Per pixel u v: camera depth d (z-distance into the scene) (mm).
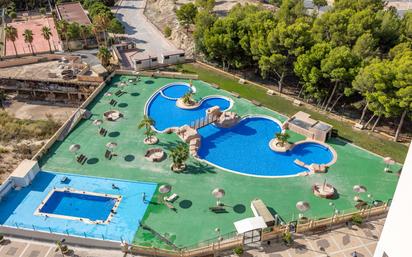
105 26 101562
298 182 55938
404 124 70438
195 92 80938
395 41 85500
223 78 87250
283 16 97062
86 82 85250
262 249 44875
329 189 53531
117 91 81000
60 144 64562
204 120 68812
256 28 81938
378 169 58500
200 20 93750
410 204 25391
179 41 106500
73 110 85312
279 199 52781
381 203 50469
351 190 54250
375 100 63469
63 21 105000
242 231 43875
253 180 56500
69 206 52562
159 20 125438
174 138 66000
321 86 73625
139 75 87750
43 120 80750
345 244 45312
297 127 66500
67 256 44656
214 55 88000
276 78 88250
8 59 97500
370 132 68000
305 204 48719
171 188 54906
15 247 46000
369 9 88812
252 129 68875
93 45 106000
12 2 141125
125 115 72750
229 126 69062
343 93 70938
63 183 56125
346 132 67812
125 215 50469
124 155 61844
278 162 60406
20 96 90875
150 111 74375
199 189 54719
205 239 46719
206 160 60938
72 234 47625
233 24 85500
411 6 136375
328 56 69188
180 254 44000
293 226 46906
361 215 48594
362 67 67062
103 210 51906
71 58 96938
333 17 83625
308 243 45531
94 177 57250
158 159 60281
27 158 67375
